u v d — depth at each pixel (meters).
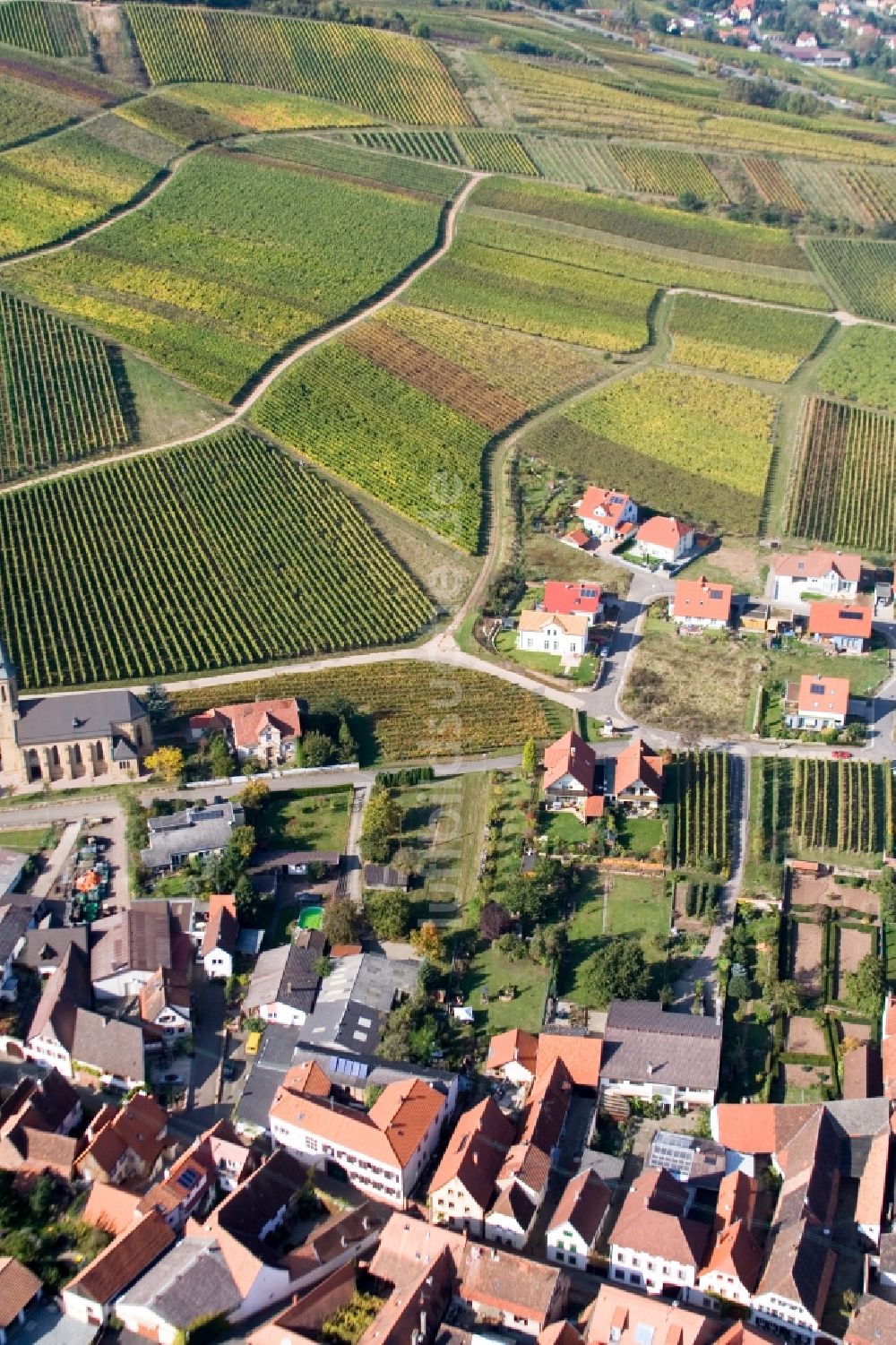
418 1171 184.62
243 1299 165.50
